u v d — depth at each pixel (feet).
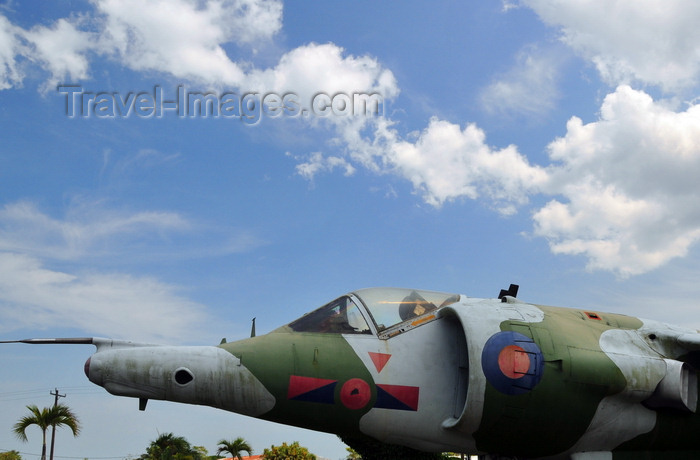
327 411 24.86
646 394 25.40
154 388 24.26
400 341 26.00
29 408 97.91
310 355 25.13
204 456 143.02
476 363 24.16
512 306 26.76
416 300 27.76
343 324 26.43
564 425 24.82
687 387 26.02
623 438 26.03
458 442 25.48
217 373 24.40
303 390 24.61
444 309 26.53
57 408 98.73
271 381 24.53
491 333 24.72
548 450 25.63
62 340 25.31
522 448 25.49
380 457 26.32
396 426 25.20
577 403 24.76
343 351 25.44
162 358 24.44
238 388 24.44
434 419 25.26
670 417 26.32
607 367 24.99
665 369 25.63
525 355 24.50
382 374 25.17
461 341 26.35
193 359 24.52
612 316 29.07
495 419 24.26
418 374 25.46
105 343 25.52
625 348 26.55
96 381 24.29
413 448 25.94
